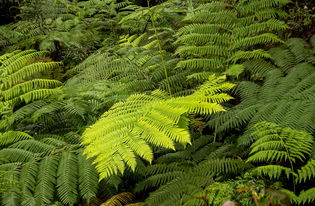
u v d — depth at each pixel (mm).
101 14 5797
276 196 1927
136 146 1987
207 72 3400
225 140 3127
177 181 2549
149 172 2748
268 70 3344
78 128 3264
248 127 2855
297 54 3357
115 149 1997
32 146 2887
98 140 2117
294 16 4664
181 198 2391
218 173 2547
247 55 3359
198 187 2410
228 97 2236
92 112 3328
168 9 4211
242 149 2869
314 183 2537
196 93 2428
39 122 3357
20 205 2393
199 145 2949
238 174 2625
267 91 3107
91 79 3699
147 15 4852
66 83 3809
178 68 3682
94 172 2627
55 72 4816
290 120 2658
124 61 3725
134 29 5316
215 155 2770
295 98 2869
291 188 2521
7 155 2818
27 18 6055
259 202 1962
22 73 3477
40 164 2703
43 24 5555
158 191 2529
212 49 3529
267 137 2465
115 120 2250
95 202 2748
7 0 6824
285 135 2432
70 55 5172
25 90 3441
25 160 2783
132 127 2125
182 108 2166
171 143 1935
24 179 2576
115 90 3371
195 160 2814
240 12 3773
